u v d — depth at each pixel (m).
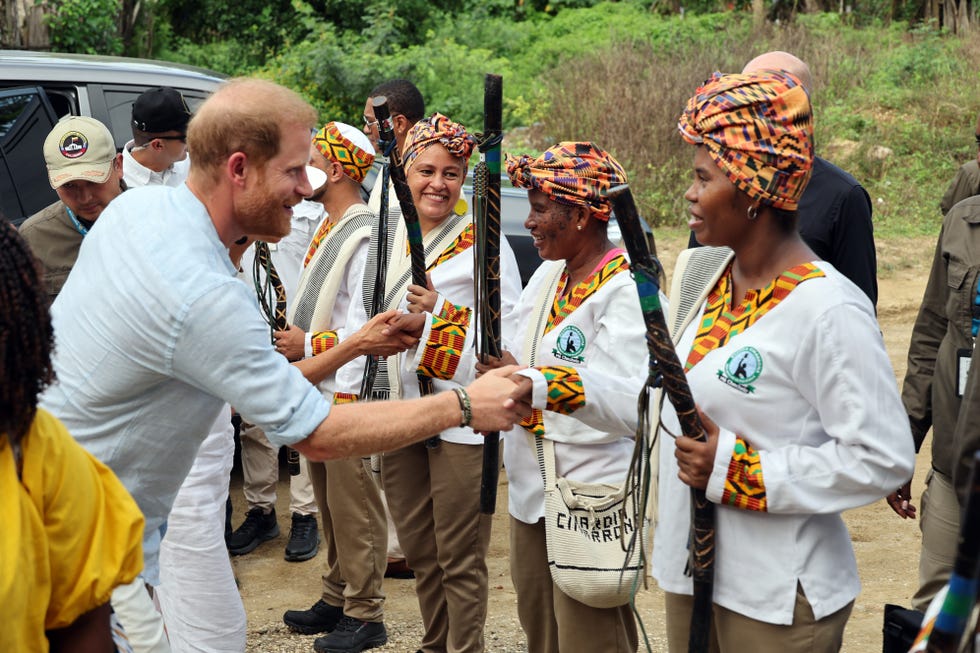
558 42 16.98
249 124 2.30
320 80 13.57
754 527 2.29
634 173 11.89
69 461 1.66
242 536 5.10
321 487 4.23
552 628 3.22
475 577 3.65
